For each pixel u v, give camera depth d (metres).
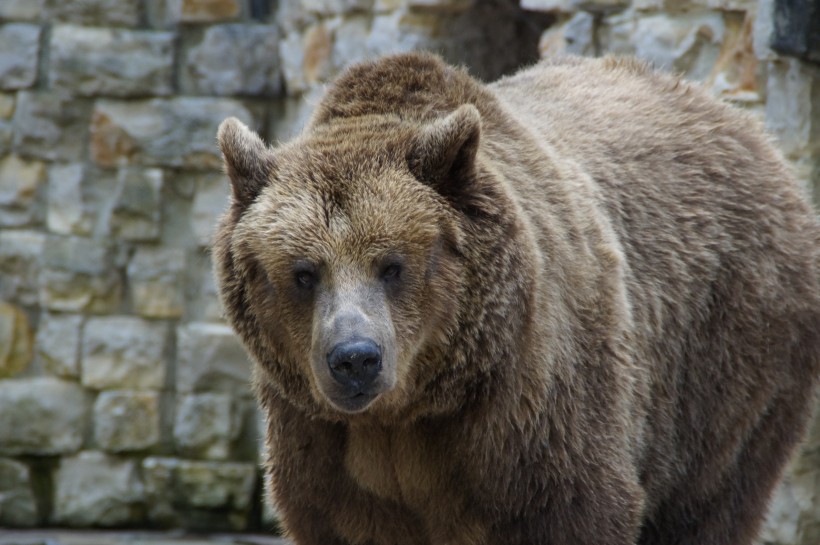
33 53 16.94
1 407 16.94
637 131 10.41
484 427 8.46
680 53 12.81
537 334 8.41
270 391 9.09
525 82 11.02
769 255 10.44
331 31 15.81
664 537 10.49
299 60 16.50
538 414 8.50
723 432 10.27
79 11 17.03
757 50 12.17
